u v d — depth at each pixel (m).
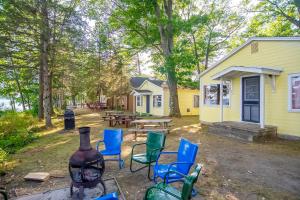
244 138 7.40
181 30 14.16
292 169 4.36
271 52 7.97
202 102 12.09
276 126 7.71
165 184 2.73
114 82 24.05
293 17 16.48
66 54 11.40
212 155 5.45
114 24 15.57
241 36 19.16
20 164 5.02
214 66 11.02
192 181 2.06
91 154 3.05
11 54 9.38
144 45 16.52
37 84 16.77
